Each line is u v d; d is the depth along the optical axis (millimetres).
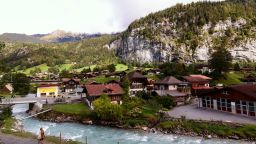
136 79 116625
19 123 73188
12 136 39469
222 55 137125
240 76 143875
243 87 70938
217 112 72562
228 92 71188
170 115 70000
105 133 61500
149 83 123750
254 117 63250
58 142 35750
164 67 168375
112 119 72000
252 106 64125
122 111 73562
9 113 75250
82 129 66688
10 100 99375
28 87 132125
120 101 90875
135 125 66750
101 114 72938
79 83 155375
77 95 125625
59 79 190000
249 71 159875
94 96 86812
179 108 81750
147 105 81250
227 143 50250
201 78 117375
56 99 105500
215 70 136375
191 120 62875
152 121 67125
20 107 113562
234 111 69312
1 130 44844
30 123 76375
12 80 128375
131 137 56875
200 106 82000
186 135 57500
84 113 80125
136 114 71688
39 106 95812
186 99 95500
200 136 56125
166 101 82312
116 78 156750
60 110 85500
